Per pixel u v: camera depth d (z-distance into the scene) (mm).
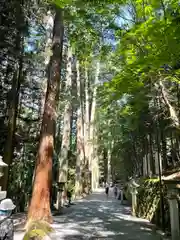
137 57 6254
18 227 8859
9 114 12336
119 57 8266
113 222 10750
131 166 21391
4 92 13414
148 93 8398
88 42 9430
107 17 7004
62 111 19484
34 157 15359
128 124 14328
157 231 8789
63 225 9602
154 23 5016
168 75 6277
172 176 7691
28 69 13219
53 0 6457
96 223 10391
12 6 11070
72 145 33938
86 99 30438
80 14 7324
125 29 6691
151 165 13617
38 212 9180
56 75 10891
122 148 20484
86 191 27984
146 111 11828
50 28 12898
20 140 14922
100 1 6207
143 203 12586
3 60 12609
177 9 5254
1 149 12898
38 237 3752
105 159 49781
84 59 10852
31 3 12094
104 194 30375
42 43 13914
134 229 9125
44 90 13820
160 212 9750
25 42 12859
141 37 5531
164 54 5062
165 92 8117
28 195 13961
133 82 6375
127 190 20250
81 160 27234
